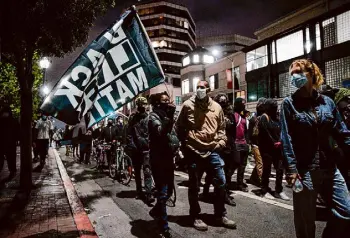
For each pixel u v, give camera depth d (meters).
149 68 4.44
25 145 6.65
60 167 11.44
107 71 4.25
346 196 2.43
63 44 6.03
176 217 4.87
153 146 4.13
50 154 19.39
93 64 4.07
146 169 5.89
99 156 11.70
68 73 3.96
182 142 4.38
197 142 4.18
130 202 6.09
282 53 26.19
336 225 2.43
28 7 5.20
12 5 5.08
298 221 2.60
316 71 2.60
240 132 6.40
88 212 5.36
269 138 5.87
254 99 29.81
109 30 4.29
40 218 4.72
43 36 5.79
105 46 4.20
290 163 2.54
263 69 28.12
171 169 4.15
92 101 4.10
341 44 20.05
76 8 5.72
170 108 4.21
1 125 8.05
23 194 6.23
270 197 5.93
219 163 4.23
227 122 5.90
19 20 5.20
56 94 3.83
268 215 4.79
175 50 76.31
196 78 40.72
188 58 43.88
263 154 6.03
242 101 6.51
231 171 5.83
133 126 6.12
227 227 4.27
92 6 6.01
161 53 75.06
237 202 5.67
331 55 20.77
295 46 24.78
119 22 4.35
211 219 4.68
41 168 10.77
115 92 4.26
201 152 4.19
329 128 2.59
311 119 2.54
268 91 27.64
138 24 4.47
